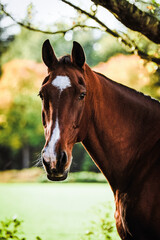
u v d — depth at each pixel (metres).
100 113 3.90
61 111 3.52
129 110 3.99
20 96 31.00
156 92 15.62
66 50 44.12
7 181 35.06
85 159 37.94
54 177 3.44
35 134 40.59
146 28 4.50
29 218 13.41
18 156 44.34
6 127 37.91
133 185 3.76
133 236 3.67
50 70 3.81
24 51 37.88
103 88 3.95
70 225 11.98
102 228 7.48
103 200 18.16
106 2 4.43
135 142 3.97
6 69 25.38
